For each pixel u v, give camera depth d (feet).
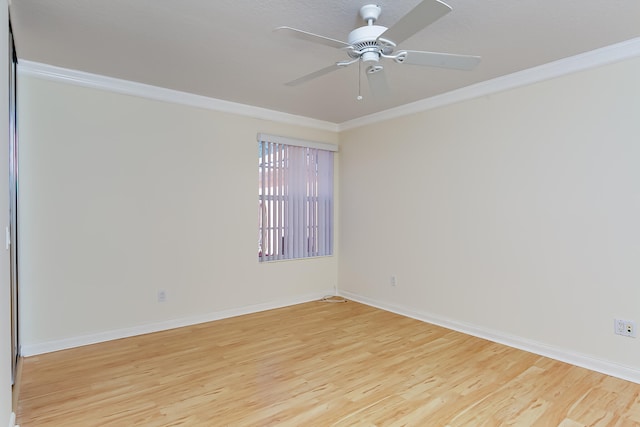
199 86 11.55
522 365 9.32
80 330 10.57
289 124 14.98
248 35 8.13
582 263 9.32
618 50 8.57
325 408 7.28
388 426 6.68
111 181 11.06
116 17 7.41
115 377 8.56
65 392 7.84
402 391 7.97
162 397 7.66
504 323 10.84
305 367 9.16
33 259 9.89
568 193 9.55
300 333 11.67
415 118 13.29
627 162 8.61
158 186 11.89
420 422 6.82
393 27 5.88
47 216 10.09
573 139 9.44
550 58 9.34
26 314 9.80
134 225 11.46
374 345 10.66
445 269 12.37
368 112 14.48
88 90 10.68
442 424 6.76
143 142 11.60
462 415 7.06
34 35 8.19
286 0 6.73
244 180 13.75
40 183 10.00
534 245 10.21
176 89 11.84
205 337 11.27
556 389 8.08
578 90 9.33
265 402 7.49
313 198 15.81
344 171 16.30
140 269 11.56
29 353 9.80
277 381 8.41
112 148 11.07
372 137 14.97
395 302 14.05
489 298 11.19
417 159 13.24
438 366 9.24
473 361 9.56
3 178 5.47
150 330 11.71
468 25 7.62
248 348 10.39
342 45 6.66
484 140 11.28
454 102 11.99
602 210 8.99
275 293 14.62
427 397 7.72
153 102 11.76
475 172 11.52
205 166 12.83
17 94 9.46
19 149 9.70
